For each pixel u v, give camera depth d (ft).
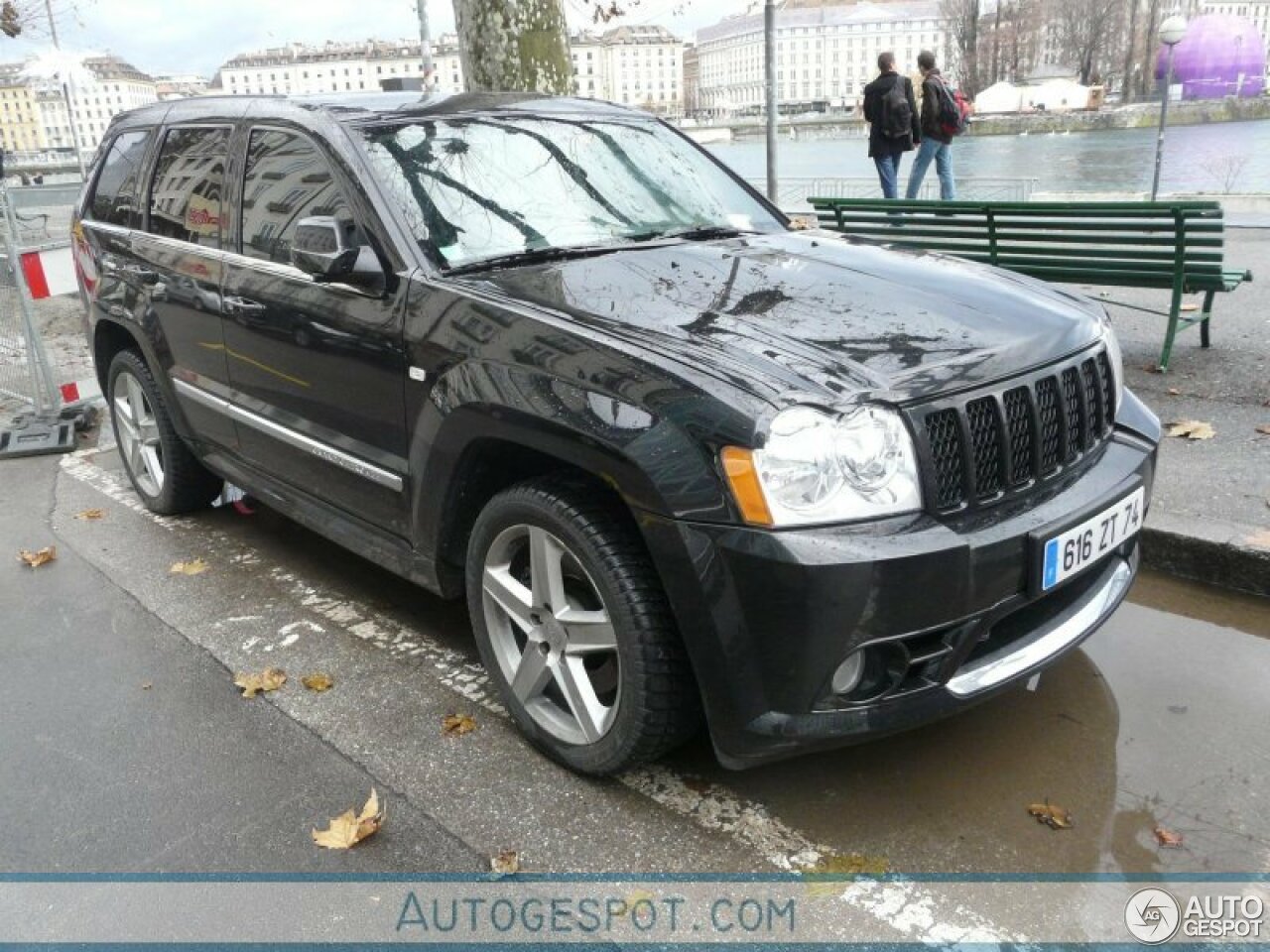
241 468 14.05
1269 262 28.02
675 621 8.49
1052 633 8.95
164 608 13.52
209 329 13.47
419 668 11.71
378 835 8.96
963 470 8.13
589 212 11.84
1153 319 22.52
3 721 11.03
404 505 10.73
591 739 9.23
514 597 9.66
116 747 10.45
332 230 10.45
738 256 11.00
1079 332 9.50
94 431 21.89
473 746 10.18
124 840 9.05
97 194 16.88
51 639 12.84
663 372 8.13
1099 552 8.89
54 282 21.98
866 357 8.31
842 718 7.93
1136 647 11.44
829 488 7.63
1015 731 10.05
